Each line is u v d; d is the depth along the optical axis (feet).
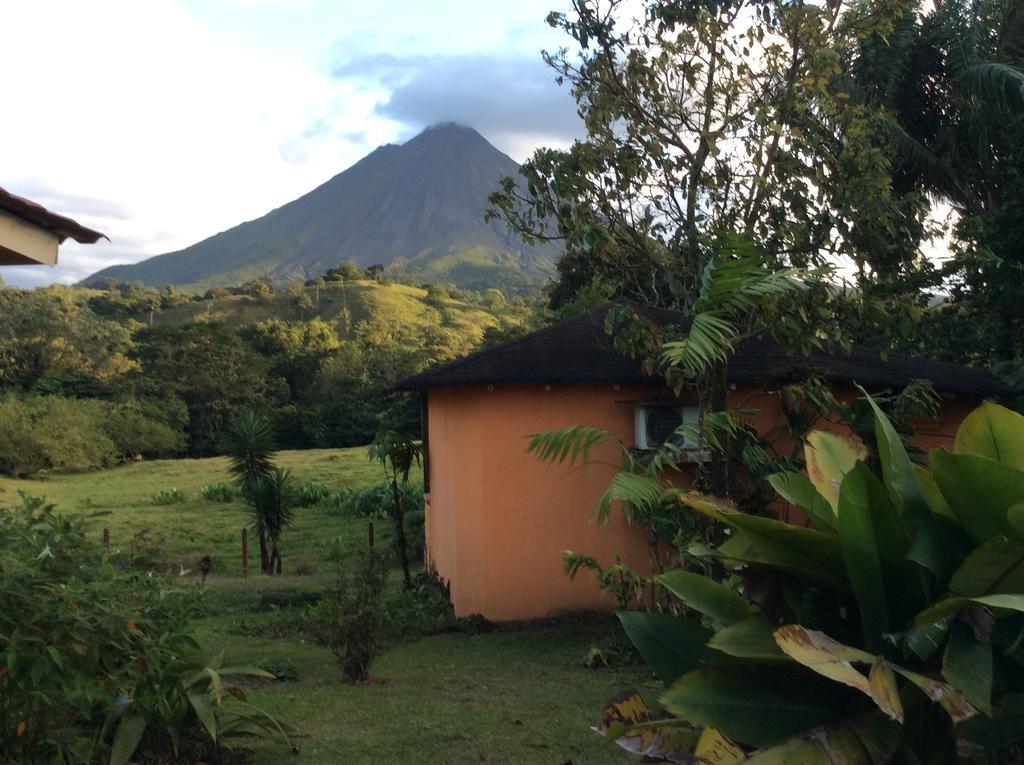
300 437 173.99
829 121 30.81
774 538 9.01
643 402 34.22
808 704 8.42
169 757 16.35
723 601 9.84
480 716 20.71
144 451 156.66
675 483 33.73
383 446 45.57
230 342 186.50
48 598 13.92
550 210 30.12
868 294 28.89
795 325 26.73
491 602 34.24
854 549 8.50
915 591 8.73
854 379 34.12
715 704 8.30
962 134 60.54
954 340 47.88
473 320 410.93
